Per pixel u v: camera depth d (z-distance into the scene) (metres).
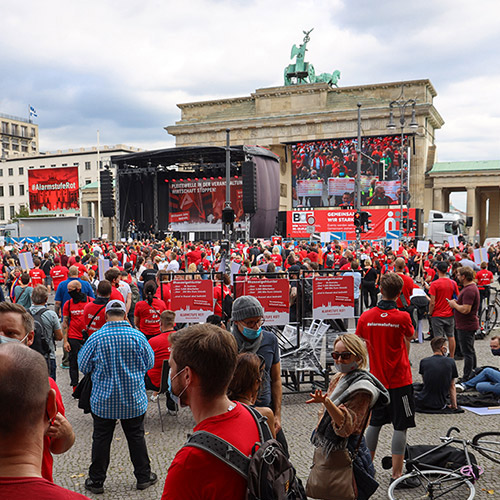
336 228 39.62
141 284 15.03
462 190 80.25
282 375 9.53
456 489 5.62
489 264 29.39
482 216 96.19
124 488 5.84
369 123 69.69
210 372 2.47
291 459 6.57
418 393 8.60
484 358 12.24
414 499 5.39
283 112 74.62
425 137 69.69
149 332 9.59
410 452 6.16
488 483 5.78
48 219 53.81
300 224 40.56
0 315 4.13
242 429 2.48
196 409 2.53
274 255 21.89
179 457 2.38
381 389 4.20
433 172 72.00
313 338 9.48
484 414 7.50
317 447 4.09
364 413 4.05
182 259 24.61
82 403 5.71
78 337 9.66
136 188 49.78
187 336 2.55
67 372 11.55
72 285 9.58
